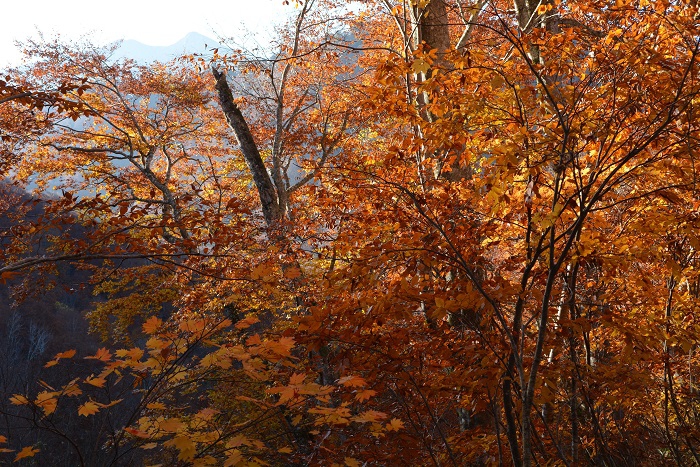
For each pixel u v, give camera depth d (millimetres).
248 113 15570
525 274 2967
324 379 5090
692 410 4523
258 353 2256
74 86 5098
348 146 11367
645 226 3303
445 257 3115
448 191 4098
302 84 15562
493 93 3262
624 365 3523
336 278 3342
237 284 7562
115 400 2217
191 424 2305
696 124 2602
